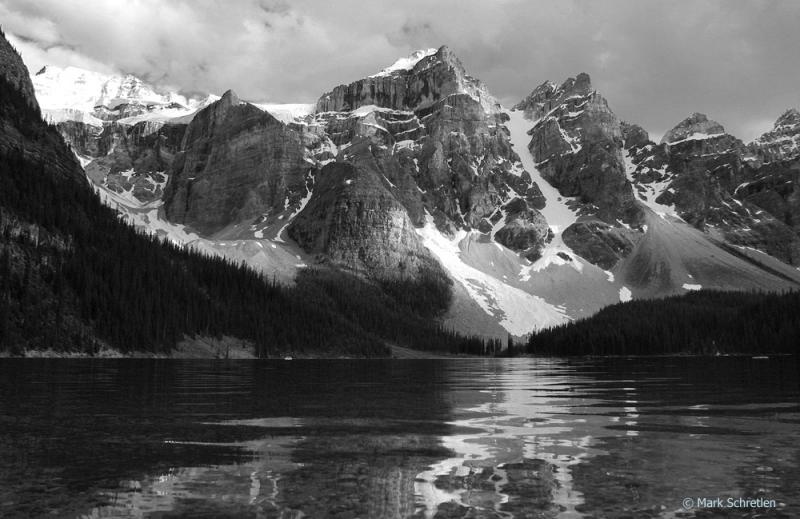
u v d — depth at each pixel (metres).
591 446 23.95
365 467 20.00
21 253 159.38
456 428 29.00
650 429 28.84
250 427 28.89
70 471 19.28
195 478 18.42
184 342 182.00
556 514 15.04
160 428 28.28
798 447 23.81
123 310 164.38
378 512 15.13
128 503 15.80
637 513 15.18
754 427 29.45
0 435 25.98
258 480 18.19
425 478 18.53
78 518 14.59
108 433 26.67
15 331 140.62
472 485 17.75
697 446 24.02
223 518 14.61
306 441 24.98
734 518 14.75
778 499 16.34
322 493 16.83
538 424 30.55
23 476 18.59
